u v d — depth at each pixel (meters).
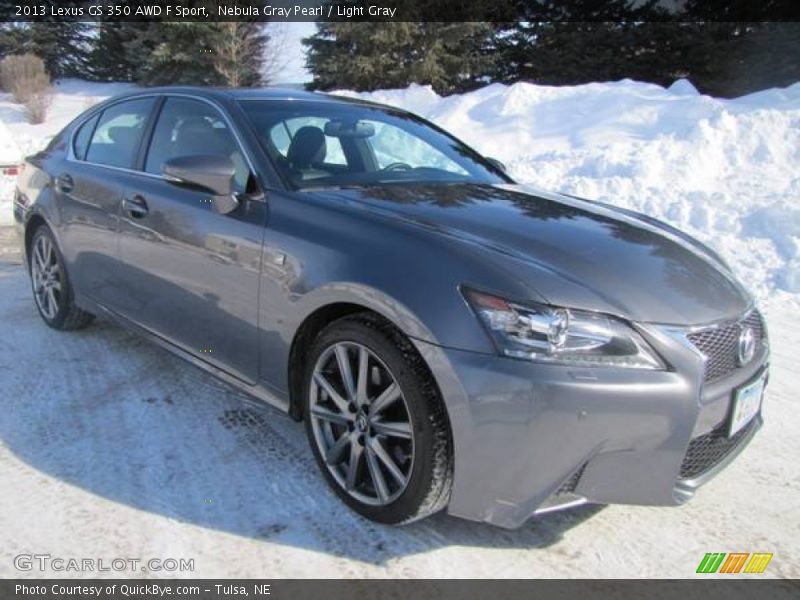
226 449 3.11
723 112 10.15
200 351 3.29
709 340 2.40
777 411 3.65
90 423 3.32
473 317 2.25
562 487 2.26
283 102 3.58
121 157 3.88
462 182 3.53
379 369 2.53
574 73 25.28
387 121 3.90
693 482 2.44
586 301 2.26
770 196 7.69
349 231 2.64
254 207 2.96
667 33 24.45
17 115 22.89
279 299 2.77
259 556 2.42
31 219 4.55
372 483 2.61
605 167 9.09
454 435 2.27
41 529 2.52
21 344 4.32
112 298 3.88
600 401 2.15
